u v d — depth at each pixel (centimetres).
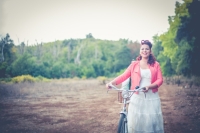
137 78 302
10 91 532
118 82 313
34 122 455
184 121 445
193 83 530
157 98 304
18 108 501
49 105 511
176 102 499
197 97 504
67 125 445
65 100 525
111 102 517
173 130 418
